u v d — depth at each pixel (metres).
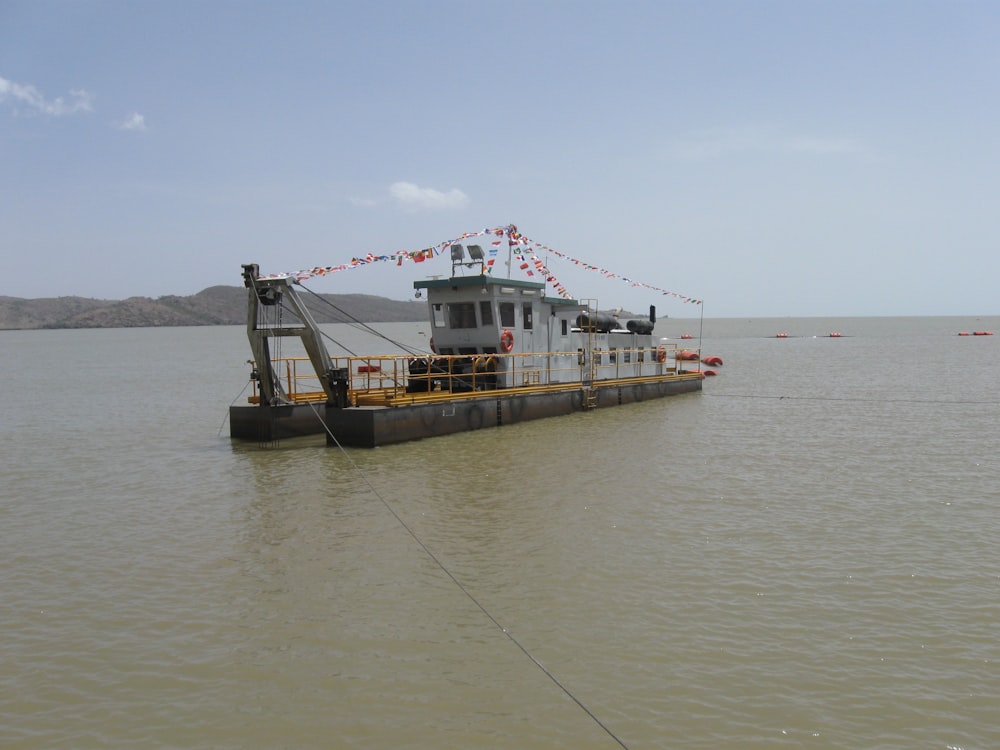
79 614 10.89
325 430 24.55
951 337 146.88
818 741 7.61
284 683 8.84
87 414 35.72
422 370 28.00
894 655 9.32
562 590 11.41
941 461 20.92
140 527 15.31
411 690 8.62
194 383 54.81
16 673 9.18
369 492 17.62
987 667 9.03
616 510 15.80
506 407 27.27
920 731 7.77
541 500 16.67
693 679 8.77
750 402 35.91
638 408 33.16
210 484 19.08
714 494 17.14
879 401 36.41
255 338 24.28
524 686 8.67
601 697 8.41
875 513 15.52
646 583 11.66
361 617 10.56
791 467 20.12
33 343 178.50
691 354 66.81
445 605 10.92
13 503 17.59
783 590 11.34
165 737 7.84
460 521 15.11
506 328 28.84
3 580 12.32
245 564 12.85
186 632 10.22
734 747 7.52
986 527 14.49
